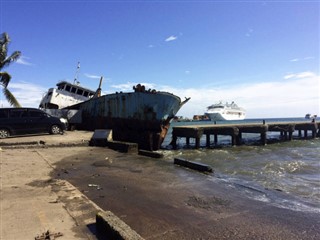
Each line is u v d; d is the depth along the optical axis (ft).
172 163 33.14
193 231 13.58
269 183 25.88
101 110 62.59
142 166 30.71
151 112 51.06
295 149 60.44
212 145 69.67
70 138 47.80
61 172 25.73
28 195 16.97
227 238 12.95
